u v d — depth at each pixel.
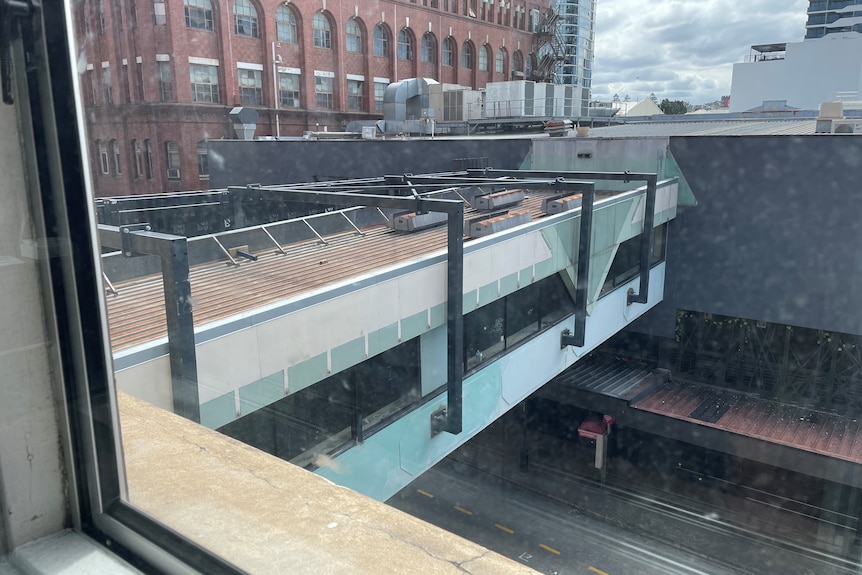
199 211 12.70
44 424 1.77
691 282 15.05
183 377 5.36
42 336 1.70
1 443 1.69
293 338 6.38
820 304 12.85
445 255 8.57
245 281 8.05
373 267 8.70
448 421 8.25
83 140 1.61
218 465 2.11
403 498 4.55
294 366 6.38
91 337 1.68
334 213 12.06
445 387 8.36
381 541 1.55
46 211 1.59
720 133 16.41
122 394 3.10
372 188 14.29
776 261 14.07
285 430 6.23
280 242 10.76
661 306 15.65
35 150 1.56
